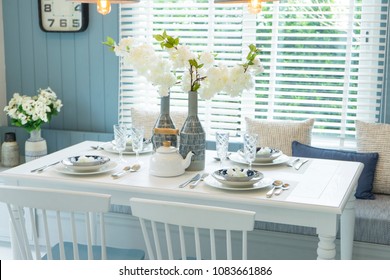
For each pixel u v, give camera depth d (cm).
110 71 388
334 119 352
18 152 378
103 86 391
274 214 201
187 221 161
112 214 331
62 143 395
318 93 352
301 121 342
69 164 234
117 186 214
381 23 336
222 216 156
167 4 371
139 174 232
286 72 355
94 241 322
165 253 322
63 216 335
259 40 361
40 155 369
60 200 174
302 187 215
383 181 310
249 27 358
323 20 341
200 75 230
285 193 206
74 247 179
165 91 228
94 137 386
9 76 412
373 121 343
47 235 181
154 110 376
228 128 371
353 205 260
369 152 316
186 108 379
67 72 398
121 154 255
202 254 314
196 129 236
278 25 354
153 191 209
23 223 187
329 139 356
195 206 159
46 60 402
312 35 345
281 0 351
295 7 350
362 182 306
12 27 405
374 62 341
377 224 275
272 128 338
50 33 397
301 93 356
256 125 342
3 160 375
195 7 367
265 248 303
